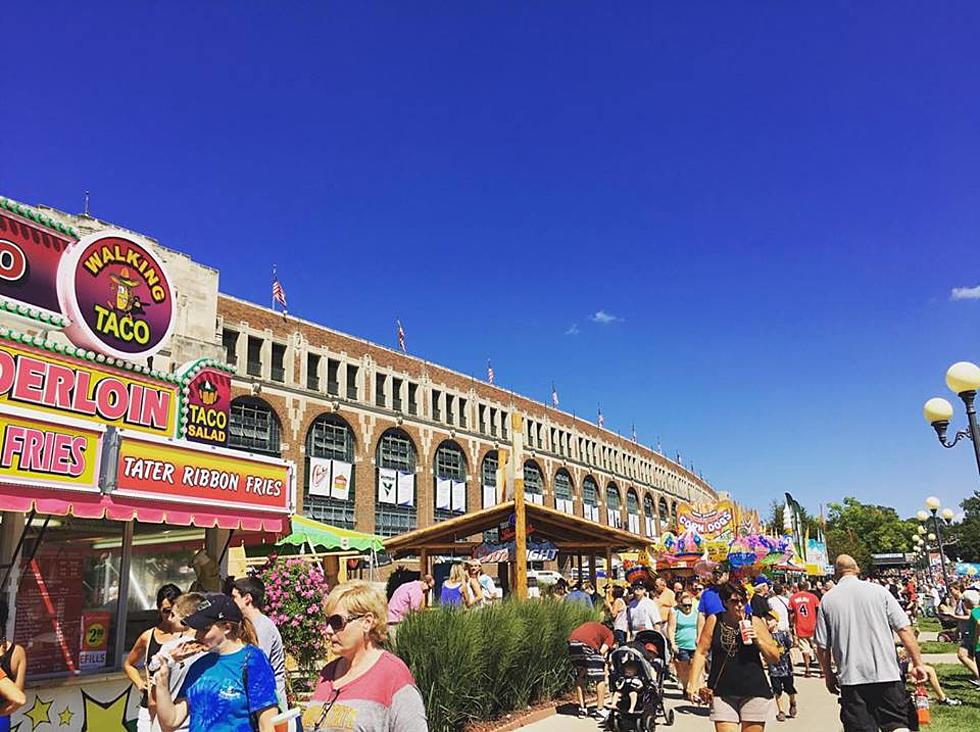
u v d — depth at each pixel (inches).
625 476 3122.5
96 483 282.5
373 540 714.8
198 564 374.9
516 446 625.6
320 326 1674.5
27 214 314.8
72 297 321.1
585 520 718.5
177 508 317.1
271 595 468.4
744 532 1151.6
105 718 299.0
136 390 344.8
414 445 1911.9
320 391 1636.3
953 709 450.0
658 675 419.5
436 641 389.1
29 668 286.8
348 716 135.9
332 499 1625.2
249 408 1481.3
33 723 272.7
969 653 553.9
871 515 4439.0
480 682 412.5
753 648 261.9
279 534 417.4
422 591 484.4
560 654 493.7
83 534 317.4
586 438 2832.2
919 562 2007.9
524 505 629.3
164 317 365.4
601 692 457.7
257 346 1525.6
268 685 165.2
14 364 290.8
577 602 561.6
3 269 302.8
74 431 277.6
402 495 1829.5
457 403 2127.2
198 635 164.4
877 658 267.7
